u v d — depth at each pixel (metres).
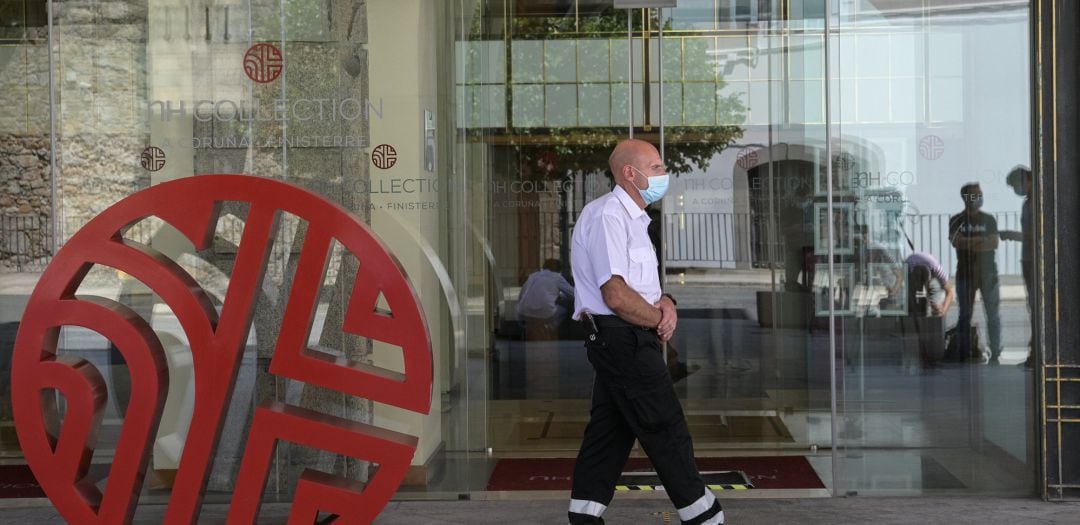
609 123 6.17
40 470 4.44
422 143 5.68
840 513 5.25
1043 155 5.44
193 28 5.60
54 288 4.47
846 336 5.73
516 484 5.82
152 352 4.46
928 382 5.64
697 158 6.16
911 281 5.65
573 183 6.18
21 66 6.39
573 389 6.23
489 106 6.11
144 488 5.59
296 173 5.63
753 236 6.11
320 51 5.60
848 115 5.72
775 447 6.16
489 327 6.11
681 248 6.23
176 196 4.44
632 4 6.15
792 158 5.96
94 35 5.61
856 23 5.69
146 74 5.62
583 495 4.36
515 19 6.17
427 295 5.75
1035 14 5.44
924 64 5.61
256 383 5.59
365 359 5.53
